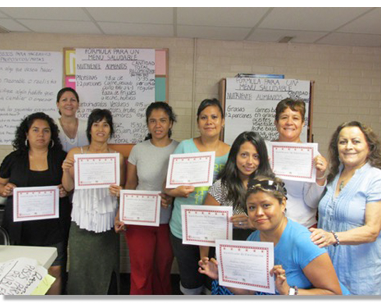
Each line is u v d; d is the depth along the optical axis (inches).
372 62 117.3
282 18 89.0
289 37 107.3
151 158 81.3
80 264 82.0
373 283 57.4
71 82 109.7
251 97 104.7
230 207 57.0
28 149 86.0
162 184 80.7
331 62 116.1
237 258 46.0
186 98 113.7
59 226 86.6
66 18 92.7
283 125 66.1
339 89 117.2
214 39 112.2
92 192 79.4
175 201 76.9
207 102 72.0
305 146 62.2
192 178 67.9
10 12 88.2
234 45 113.2
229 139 105.6
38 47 109.3
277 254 45.5
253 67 114.2
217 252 47.3
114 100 110.8
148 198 77.3
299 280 44.3
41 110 110.9
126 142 112.3
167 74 111.4
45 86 110.3
